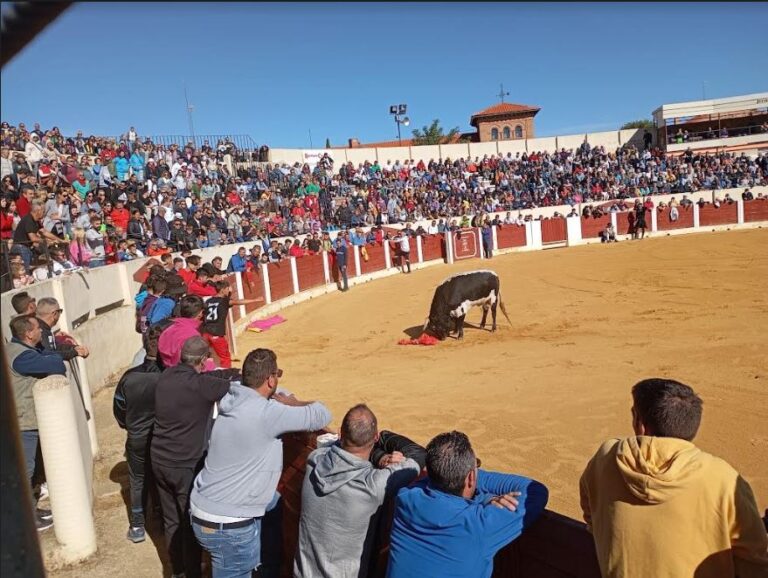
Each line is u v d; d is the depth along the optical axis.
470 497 2.61
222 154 27.66
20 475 1.27
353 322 15.40
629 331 11.53
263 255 18.30
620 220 30.08
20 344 4.83
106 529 5.00
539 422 6.98
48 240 9.05
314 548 2.93
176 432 3.95
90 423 6.57
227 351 7.99
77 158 18.78
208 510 3.38
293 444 3.92
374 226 27.97
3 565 1.24
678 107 40.09
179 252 15.62
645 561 1.97
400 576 2.53
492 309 12.60
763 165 34.56
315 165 34.53
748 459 5.59
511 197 33.69
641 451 2.03
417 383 9.09
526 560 2.71
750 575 1.90
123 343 10.45
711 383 7.85
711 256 21.66
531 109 51.75
